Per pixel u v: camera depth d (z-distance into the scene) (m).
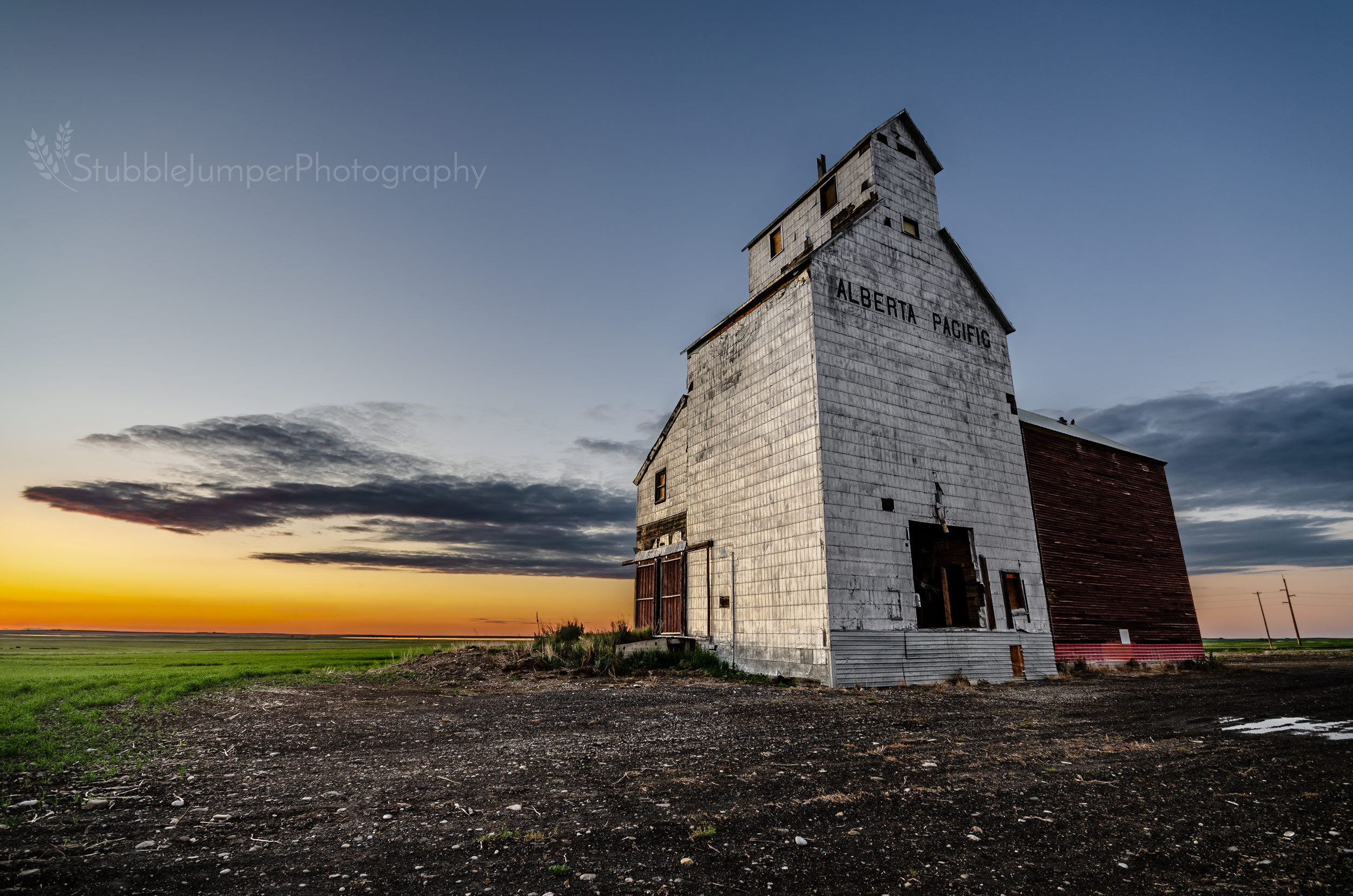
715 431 22.94
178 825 5.92
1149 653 24.23
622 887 4.68
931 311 21.64
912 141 23.11
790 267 20.11
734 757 8.66
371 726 11.03
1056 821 6.12
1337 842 5.50
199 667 23.02
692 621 22.50
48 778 7.41
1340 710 12.95
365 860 5.13
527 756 8.77
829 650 16.56
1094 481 25.02
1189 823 6.04
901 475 19.23
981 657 18.94
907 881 4.82
